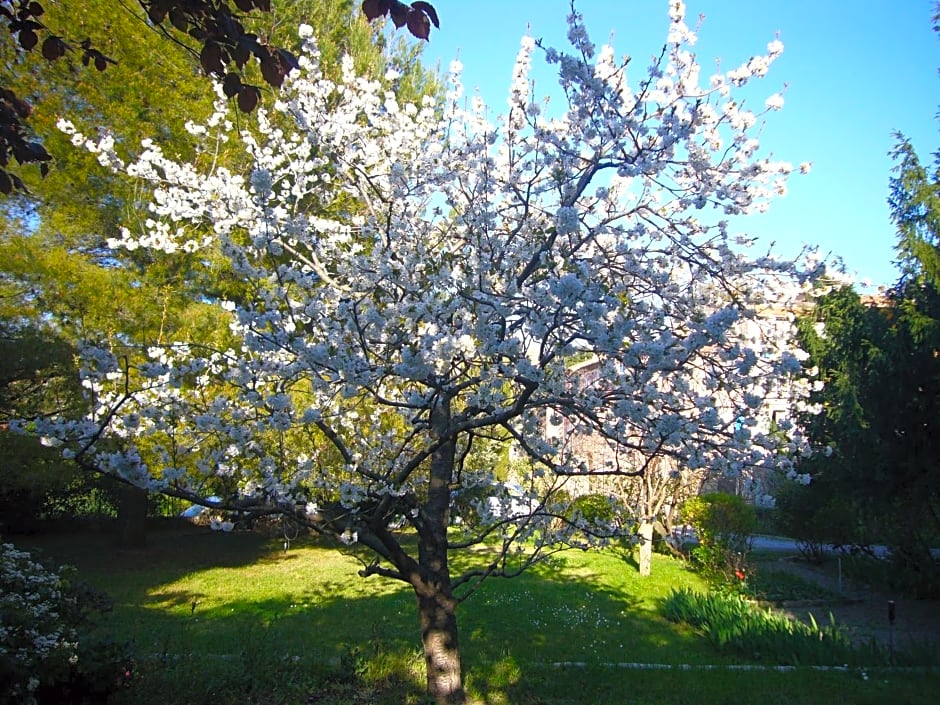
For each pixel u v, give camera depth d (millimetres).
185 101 8500
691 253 4617
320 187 5875
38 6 3729
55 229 9211
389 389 5809
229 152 8086
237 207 4914
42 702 4062
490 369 4031
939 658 6281
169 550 12023
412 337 4062
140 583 9266
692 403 4430
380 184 5418
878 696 5340
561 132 4664
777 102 4320
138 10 8469
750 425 4359
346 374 3668
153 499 15508
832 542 11289
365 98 5539
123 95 8609
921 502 8344
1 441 7930
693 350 3496
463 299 3982
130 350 8234
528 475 6207
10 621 4027
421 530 4750
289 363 4156
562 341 3574
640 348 3287
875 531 10133
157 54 8625
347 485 4277
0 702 3723
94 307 8258
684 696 5297
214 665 5289
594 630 7332
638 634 7254
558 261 3850
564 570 10586
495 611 7965
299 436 6641
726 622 6922
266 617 7500
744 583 9695
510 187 4902
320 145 5043
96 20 8195
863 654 6223
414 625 7203
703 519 10602
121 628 6801
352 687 5195
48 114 8469
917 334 7773
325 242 4969
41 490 9617
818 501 11016
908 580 9680
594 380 4496
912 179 8297
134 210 8531
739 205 4480
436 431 4922
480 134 4848
